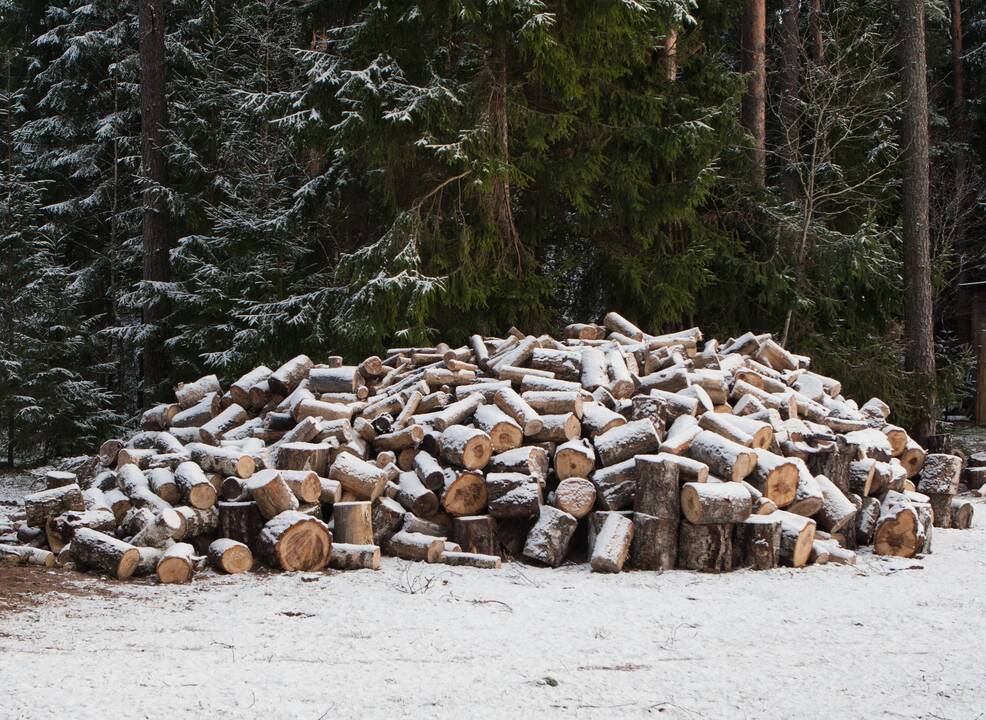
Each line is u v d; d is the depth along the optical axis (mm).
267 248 19281
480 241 15570
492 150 14969
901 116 20469
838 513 9062
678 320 17125
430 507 8648
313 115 15469
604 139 16516
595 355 10430
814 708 4723
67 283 20000
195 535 8188
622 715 4551
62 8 26469
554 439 9016
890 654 5730
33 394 18109
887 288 19078
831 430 10398
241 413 10797
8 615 6172
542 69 15109
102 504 8461
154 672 5020
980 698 4906
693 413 9297
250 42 24219
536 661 5406
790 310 17562
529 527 8695
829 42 21406
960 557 9078
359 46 15461
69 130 25609
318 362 16781
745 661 5527
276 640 5730
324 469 8914
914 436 18844
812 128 20016
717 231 18406
